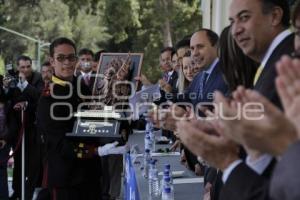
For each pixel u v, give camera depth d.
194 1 26.12
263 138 1.29
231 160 1.59
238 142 1.46
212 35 3.52
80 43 28.61
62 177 3.52
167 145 5.14
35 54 29.53
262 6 1.87
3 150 5.98
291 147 1.18
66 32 28.84
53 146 3.50
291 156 1.16
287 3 1.90
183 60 4.66
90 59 6.46
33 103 6.07
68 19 29.16
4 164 6.00
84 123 3.50
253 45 1.90
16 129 6.00
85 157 3.52
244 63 2.30
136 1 26.77
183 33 26.50
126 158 5.05
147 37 27.14
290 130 1.29
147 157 3.94
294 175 1.13
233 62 2.32
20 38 29.75
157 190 3.17
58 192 3.55
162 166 3.97
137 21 26.88
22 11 29.88
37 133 6.04
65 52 3.54
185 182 3.45
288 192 1.13
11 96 6.00
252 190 1.45
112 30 27.41
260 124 1.29
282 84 1.20
